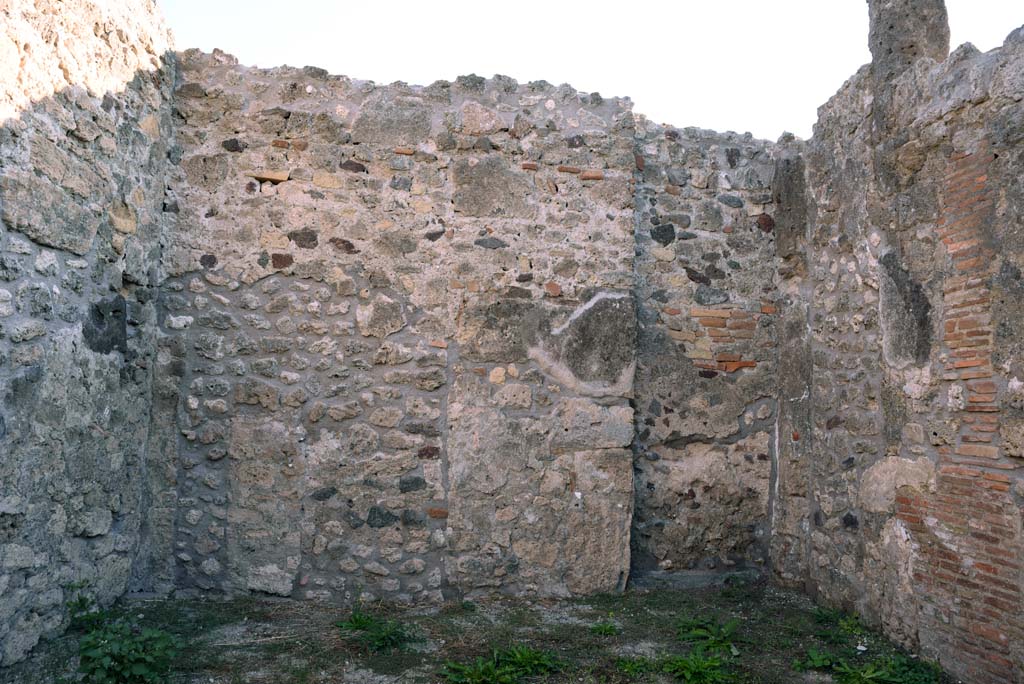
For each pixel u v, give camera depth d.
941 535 3.39
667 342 4.76
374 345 4.17
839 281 4.26
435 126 4.35
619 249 4.48
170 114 4.11
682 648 3.54
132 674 2.86
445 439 4.20
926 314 3.54
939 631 3.38
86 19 3.35
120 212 3.64
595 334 4.40
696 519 4.73
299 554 4.04
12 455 2.89
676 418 4.75
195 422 4.01
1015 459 3.03
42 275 3.07
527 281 4.35
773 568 4.71
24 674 2.84
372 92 4.31
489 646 3.48
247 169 4.14
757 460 4.82
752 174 4.94
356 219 4.21
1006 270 3.08
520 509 4.25
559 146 4.47
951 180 3.41
